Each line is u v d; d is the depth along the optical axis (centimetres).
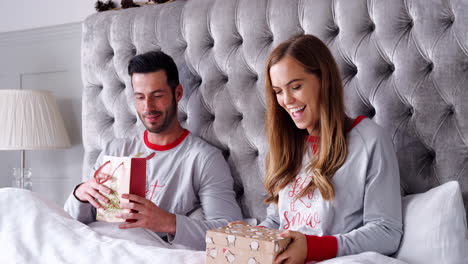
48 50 262
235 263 109
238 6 183
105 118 213
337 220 131
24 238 133
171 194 174
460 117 143
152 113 173
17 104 228
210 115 191
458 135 144
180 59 196
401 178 152
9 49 274
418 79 149
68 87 257
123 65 205
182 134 181
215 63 188
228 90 184
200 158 174
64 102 258
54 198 261
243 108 181
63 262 123
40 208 144
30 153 267
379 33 156
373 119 158
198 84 195
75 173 255
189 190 172
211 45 192
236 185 184
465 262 120
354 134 135
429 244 121
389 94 154
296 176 144
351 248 118
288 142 146
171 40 196
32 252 128
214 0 191
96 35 214
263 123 177
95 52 214
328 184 129
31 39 266
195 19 192
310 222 134
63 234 134
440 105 146
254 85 180
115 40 209
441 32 146
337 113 135
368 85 158
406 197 142
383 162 129
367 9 159
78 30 252
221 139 186
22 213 141
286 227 141
